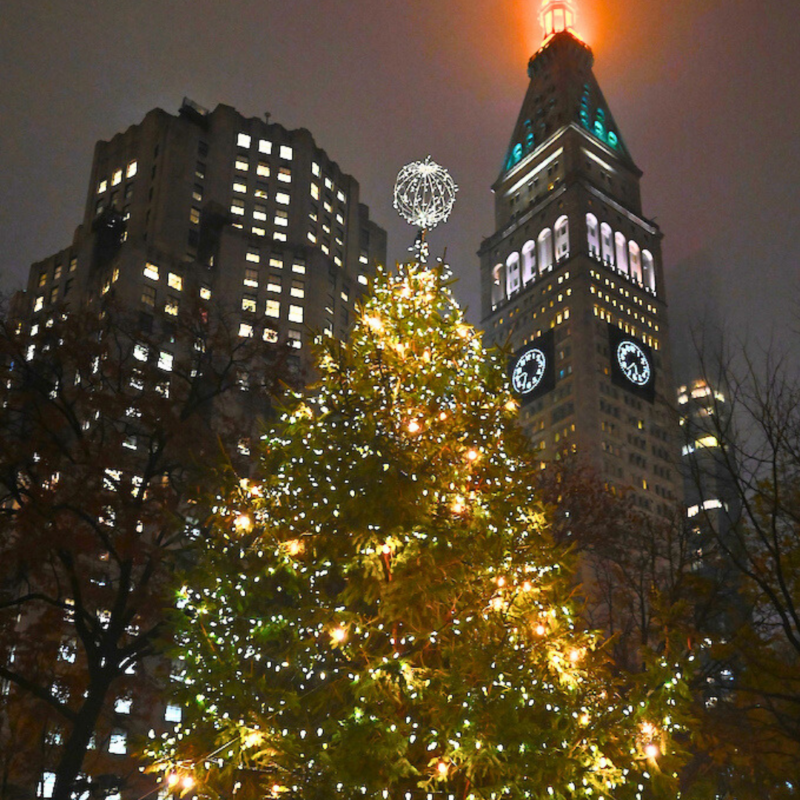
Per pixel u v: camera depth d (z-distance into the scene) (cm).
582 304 14312
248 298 8675
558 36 18300
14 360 2336
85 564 2273
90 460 2211
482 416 1535
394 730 1175
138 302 8012
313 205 9956
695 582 1806
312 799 1191
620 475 13000
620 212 16125
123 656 2116
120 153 9906
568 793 1218
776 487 1427
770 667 1538
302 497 1442
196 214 9206
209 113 9975
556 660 1320
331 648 1412
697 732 1608
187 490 2039
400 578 1365
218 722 1216
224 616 1363
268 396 2695
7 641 2111
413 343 1566
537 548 1442
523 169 17525
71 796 2158
